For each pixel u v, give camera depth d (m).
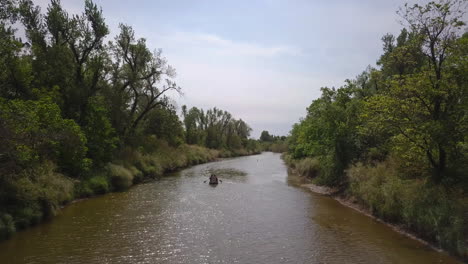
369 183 17.56
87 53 28.53
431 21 13.30
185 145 59.16
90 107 26.34
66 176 20.20
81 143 20.97
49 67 25.14
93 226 14.62
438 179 13.31
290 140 59.16
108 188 24.11
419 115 13.73
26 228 13.98
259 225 14.92
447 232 10.84
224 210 18.08
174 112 43.00
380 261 10.39
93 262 10.41
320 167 29.36
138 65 35.88
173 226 14.73
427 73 13.47
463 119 12.37
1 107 13.67
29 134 13.80
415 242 12.09
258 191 24.91
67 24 27.05
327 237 13.03
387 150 20.52
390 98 14.33
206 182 30.45
